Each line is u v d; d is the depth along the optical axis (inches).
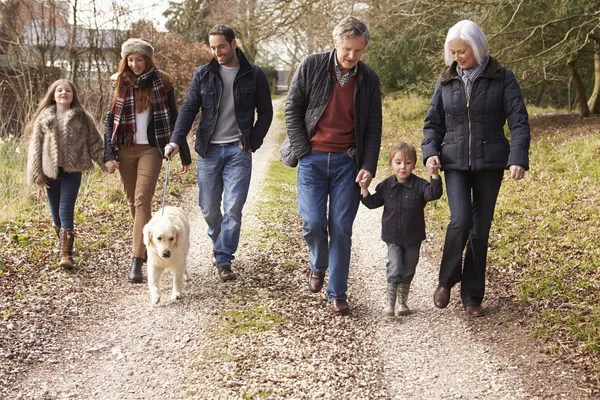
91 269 221.3
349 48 165.6
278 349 156.2
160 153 215.2
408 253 178.7
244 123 202.8
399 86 913.5
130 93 211.9
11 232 253.0
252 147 205.5
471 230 179.8
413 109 812.6
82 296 194.7
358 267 237.6
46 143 218.7
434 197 172.4
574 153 406.0
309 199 180.5
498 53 530.6
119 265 229.6
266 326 169.9
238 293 196.7
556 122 605.0
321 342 162.1
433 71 614.9
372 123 177.9
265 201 353.1
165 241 183.3
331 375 144.8
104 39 537.0
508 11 526.6
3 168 339.0
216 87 200.5
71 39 511.8
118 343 162.6
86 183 347.6
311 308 185.6
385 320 181.6
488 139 171.6
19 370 145.2
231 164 205.3
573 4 500.1
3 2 481.7
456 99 173.3
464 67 173.2
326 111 175.8
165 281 213.6
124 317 179.9
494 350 160.2
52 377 143.3
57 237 249.0
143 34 626.5
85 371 146.9
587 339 157.8
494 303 190.1
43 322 172.2
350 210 179.3
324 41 740.7
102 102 517.0
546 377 144.5
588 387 138.3
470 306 181.9
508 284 205.6
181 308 185.6
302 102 178.9
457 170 175.2
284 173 490.0
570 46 518.3
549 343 159.9
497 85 171.2
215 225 216.1
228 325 170.6
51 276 209.2
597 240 236.1
